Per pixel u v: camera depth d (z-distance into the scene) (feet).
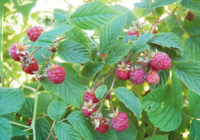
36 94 0.86
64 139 0.71
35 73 0.78
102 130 0.77
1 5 0.91
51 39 0.60
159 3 1.03
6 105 0.65
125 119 0.75
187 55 0.93
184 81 0.81
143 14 1.18
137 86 1.16
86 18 0.74
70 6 1.00
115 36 0.87
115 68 0.89
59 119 0.76
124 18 0.90
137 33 0.96
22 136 0.77
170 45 0.81
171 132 1.00
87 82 1.02
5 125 0.59
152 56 0.79
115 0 1.27
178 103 0.88
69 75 0.88
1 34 0.90
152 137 0.87
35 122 0.82
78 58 0.80
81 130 0.73
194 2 0.96
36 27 0.72
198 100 0.89
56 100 0.81
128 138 0.91
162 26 1.16
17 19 0.99
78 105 0.81
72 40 0.78
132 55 0.83
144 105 0.81
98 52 0.88
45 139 0.79
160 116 0.82
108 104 1.09
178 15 1.12
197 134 0.84
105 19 0.74
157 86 0.89
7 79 1.09
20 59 0.72
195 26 1.07
